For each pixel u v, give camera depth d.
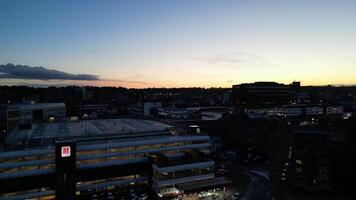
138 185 106.81
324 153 94.19
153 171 103.94
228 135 185.25
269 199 90.44
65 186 90.69
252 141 163.62
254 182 108.62
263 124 164.88
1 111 191.25
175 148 114.62
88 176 99.31
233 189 100.94
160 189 96.75
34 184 90.81
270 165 134.88
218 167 131.62
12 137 114.38
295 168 100.94
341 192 91.31
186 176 101.56
